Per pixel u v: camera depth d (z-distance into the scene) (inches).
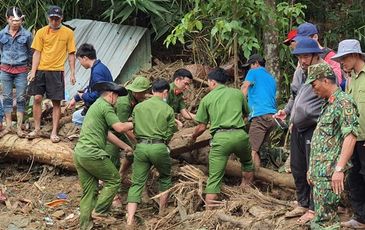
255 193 254.7
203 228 238.1
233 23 297.4
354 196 217.9
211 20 329.7
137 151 251.6
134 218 256.4
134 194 250.7
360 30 370.0
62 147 289.4
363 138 206.1
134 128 255.3
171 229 244.8
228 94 256.4
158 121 252.5
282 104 323.0
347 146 190.5
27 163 302.7
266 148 294.7
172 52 389.7
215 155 252.1
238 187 264.8
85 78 356.5
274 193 267.1
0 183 290.0
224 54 352.2
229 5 306.3
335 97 196.4
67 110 324.2
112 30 374.9
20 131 300.5
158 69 364.2
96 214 250.8
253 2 305.1
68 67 364.5
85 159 241.3
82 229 245.8
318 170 199.5
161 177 260.4
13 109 322.0
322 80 195.9
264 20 313.3
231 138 249.9
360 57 207.9
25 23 378.3
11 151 295.9
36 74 294.4
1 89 313.7
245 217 238.4
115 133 267.4
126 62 363.9
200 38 354.3
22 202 270.8
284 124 266.8
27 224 253.1
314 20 390.0
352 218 223.8
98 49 370.0
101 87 245.3
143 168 252.1
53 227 252.1
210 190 251.1
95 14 405.4
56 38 294.5
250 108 276.7
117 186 249.9
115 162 266.7
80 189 281.7
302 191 229.1
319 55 218.4
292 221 227.0
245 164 264.8
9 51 299.3
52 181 289.6
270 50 319.0
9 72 300.8
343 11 383.9
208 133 282.4
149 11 376.2
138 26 383.6
